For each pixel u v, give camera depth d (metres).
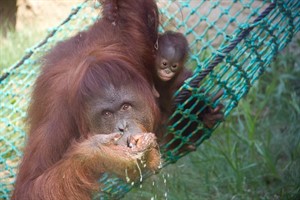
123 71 3.94
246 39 4.52
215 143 6.17
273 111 6.77
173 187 5.58
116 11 4.48
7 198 4.95
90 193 3.85
